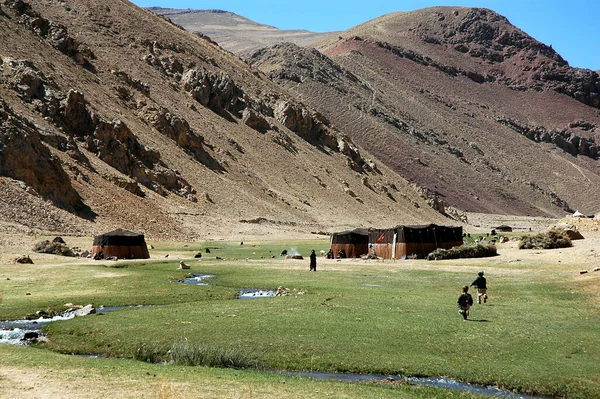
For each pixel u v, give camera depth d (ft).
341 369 59.11
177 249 231.09
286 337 68.64
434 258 189.67
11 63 330.95
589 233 226.79
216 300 99.04
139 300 98.02
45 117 314.35
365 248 212.84
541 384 55.01
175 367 54.90
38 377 47.85
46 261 160.56
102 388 45.14
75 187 268.00
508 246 216.95
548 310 87.61
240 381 49.57
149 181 339.16
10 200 217.97
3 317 82.23
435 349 65.05
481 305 92.43
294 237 339.36
